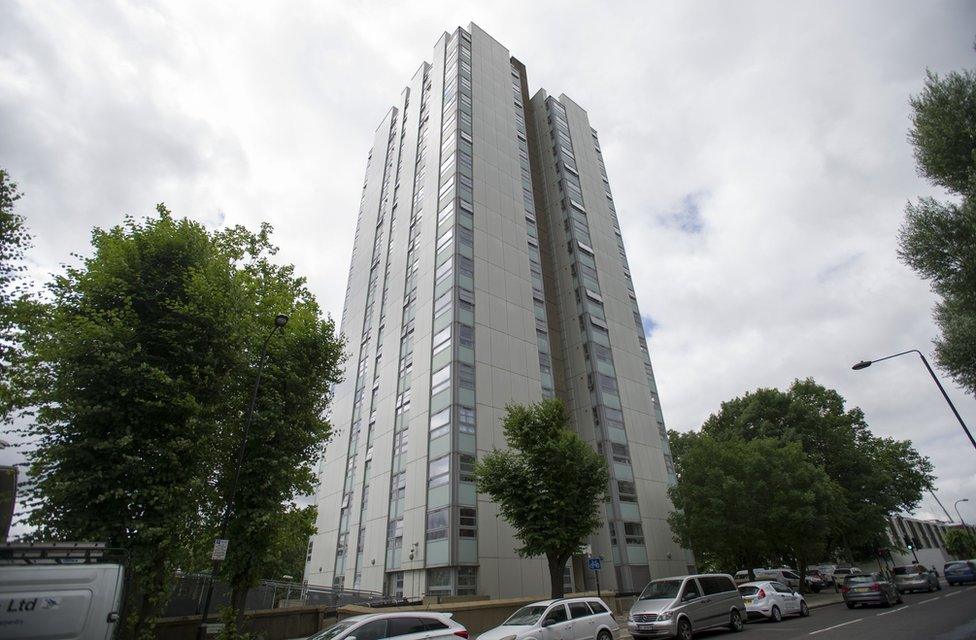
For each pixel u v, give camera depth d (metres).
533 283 37.62
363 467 34.69
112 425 11.79
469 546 23.58
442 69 42.12
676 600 14.72
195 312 13.43
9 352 10.83
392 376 34.16
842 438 39.91
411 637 9.64
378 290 41.62
